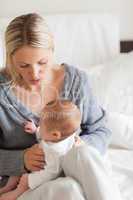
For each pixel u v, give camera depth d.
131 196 1.37
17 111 1.36
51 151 1.26
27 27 1.25
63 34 2.33
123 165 1.58
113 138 1.73
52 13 2.37
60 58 2.37
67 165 1.24
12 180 1.35
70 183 1.19
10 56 1.27
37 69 1.26
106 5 2.38
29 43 1.23
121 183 1.45
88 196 1.20
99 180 1.19
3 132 1.37
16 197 1.30
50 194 1.20
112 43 2.37
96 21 2.33
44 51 1.26
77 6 2.38
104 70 2.11
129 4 2.37
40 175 1.26
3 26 2.25
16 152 1.34
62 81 1.42
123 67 2.11
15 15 2.37
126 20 2.40
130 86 2.00
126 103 1.92
